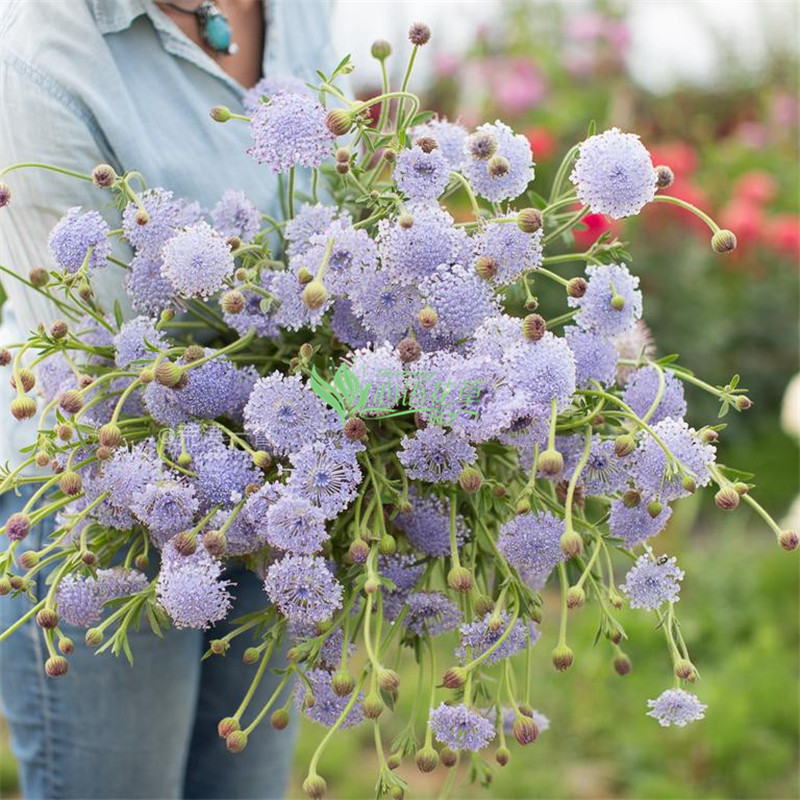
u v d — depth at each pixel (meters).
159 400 0.98
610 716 2.14
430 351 0.96
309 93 1.15
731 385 0.98
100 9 1.08
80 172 1.06
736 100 4.49
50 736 1.19
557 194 1.05
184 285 0.97
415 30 0.99
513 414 0.91
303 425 0.94
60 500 0.99
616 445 0.93
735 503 0.93
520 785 1.96
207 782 1.35
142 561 1.00
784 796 1.97
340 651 0.97
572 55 3.81
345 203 1.09
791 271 3.37
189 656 1.21
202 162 1.12
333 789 1.98
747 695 2.16
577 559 1.00
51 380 1.06
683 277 3.09
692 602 2.49
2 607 1.19
